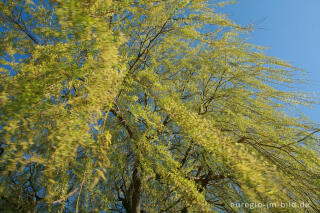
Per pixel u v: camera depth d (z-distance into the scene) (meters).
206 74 4.34
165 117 3.96
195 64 4.38
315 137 3.31
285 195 2.04
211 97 4.27
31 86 1.57
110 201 3.32
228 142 1.96
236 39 4.39
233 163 1.78
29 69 1.87
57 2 1.32
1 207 1.69
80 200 2.92
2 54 2.70
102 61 1.67
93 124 1.85
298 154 3.33
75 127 1.68
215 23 3.76
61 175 2.45
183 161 4.09
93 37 1.61
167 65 4.20
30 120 1.54
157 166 2.68
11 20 3.03
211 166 3.61
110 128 3.81
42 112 1.60
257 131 3.80
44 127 1.79
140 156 2.75
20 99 1.40
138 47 3.93
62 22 1.41
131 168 3.94
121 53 3.43
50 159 1.63
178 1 3.16
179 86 4.34
